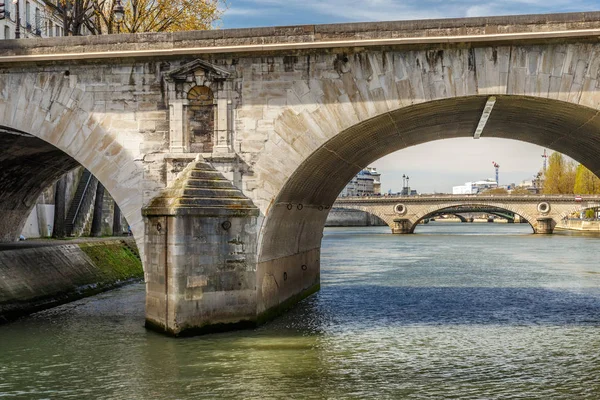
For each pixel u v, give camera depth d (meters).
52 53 26.53
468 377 21.02
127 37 26.33
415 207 124.81
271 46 25.17
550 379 20.81
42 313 31.19
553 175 156.75
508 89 24.23
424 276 48.69
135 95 26.67
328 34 25.02
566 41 23.80
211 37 25.80
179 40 26.02
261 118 25.88
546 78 24.05
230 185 25.89
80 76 26.91
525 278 47.25
